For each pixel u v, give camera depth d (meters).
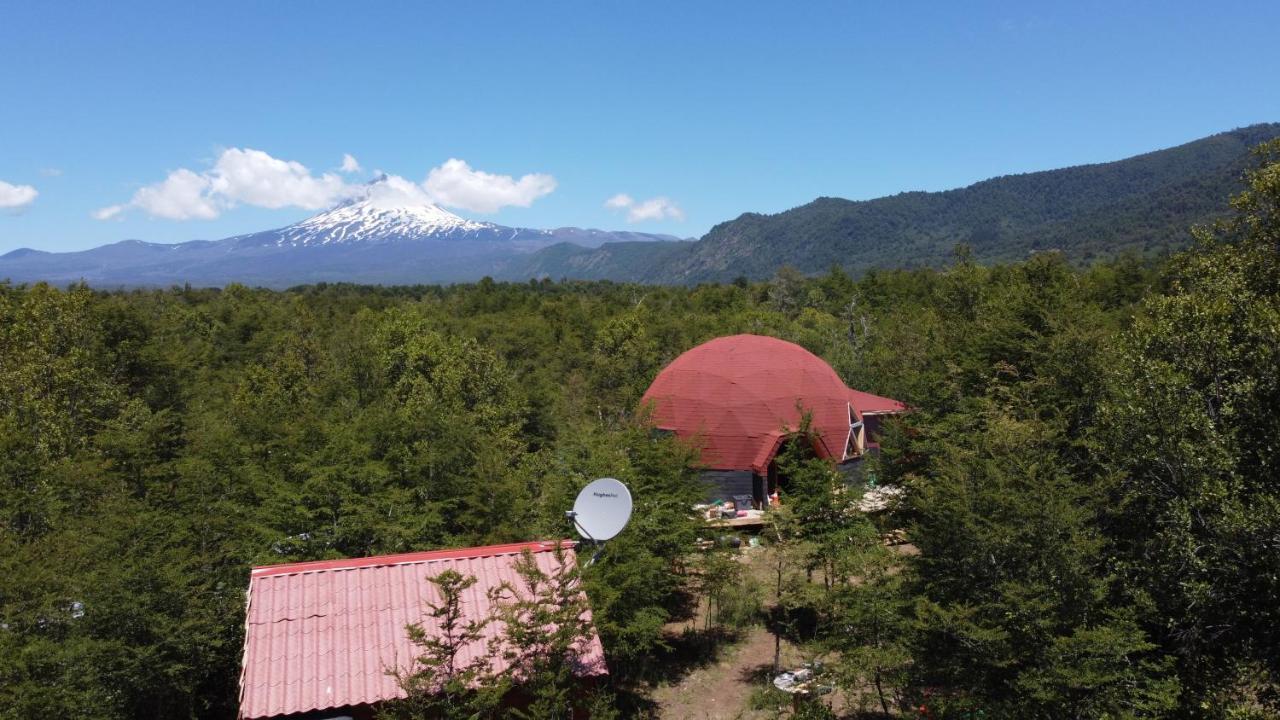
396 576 12.62
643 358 49.41
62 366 28.73
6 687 12.16
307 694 10.52
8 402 25.94
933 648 12.72
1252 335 13.93
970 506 12.41
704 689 17.83
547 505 18.66
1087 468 15.30
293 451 22.02
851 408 32.00
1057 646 10.54
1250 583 11.71
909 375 29.31
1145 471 13.48
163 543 15.40
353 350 40.53
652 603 17.44
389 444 22.97
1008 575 11.84
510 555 13.50
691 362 32.75
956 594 12.70
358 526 17.92
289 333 49.38
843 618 14.42
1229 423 13.29
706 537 20.30
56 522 18.55
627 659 18.22
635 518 17.56
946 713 12.54
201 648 14.45
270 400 35.97
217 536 18.16
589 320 72.38
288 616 11.58
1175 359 14.52
